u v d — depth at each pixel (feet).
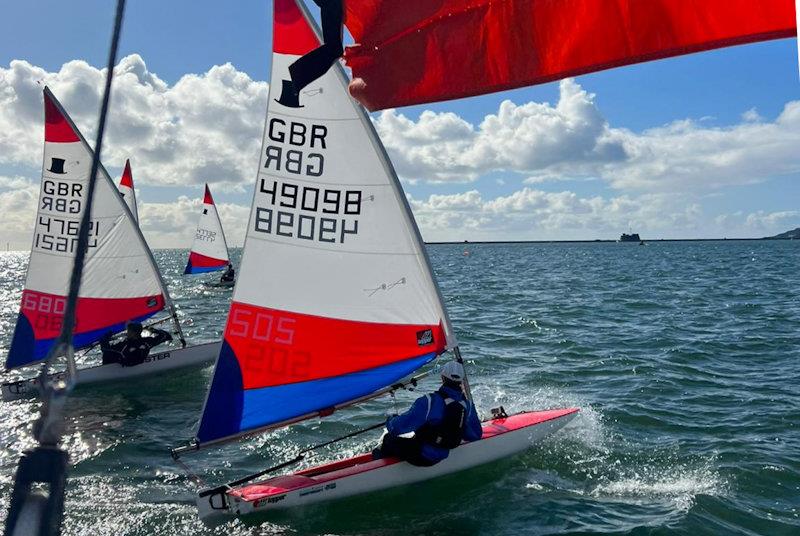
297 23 23.09
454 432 23.66
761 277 138.00
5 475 25.61
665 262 241.55
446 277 163.94
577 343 54.49
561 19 6.23
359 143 23.63
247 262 24.09
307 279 24.49
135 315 45.42
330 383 24.93
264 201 24.22
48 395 4.16
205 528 21.39
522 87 6.59
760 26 5.27
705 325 63.77
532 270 195.21
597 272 175.63
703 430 30.30
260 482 23.50
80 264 4.36
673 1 5.57
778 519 21.31
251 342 24.16
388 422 23.68
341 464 24.77
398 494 23.66
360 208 24.21
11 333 68.90
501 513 22.07
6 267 362.74
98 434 31.91
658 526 20.72
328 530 21.17
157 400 38.91
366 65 7.54
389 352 25.02
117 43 4.51
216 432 23.98
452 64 6.91
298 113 23.81
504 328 64.95
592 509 22.13
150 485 25.14
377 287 24.67
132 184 65.87
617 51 5.95
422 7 7.09
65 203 42.22
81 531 21.08
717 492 23.32
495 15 6.54
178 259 424.87
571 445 28.17
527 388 39.50
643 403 35.12
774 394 36.45
